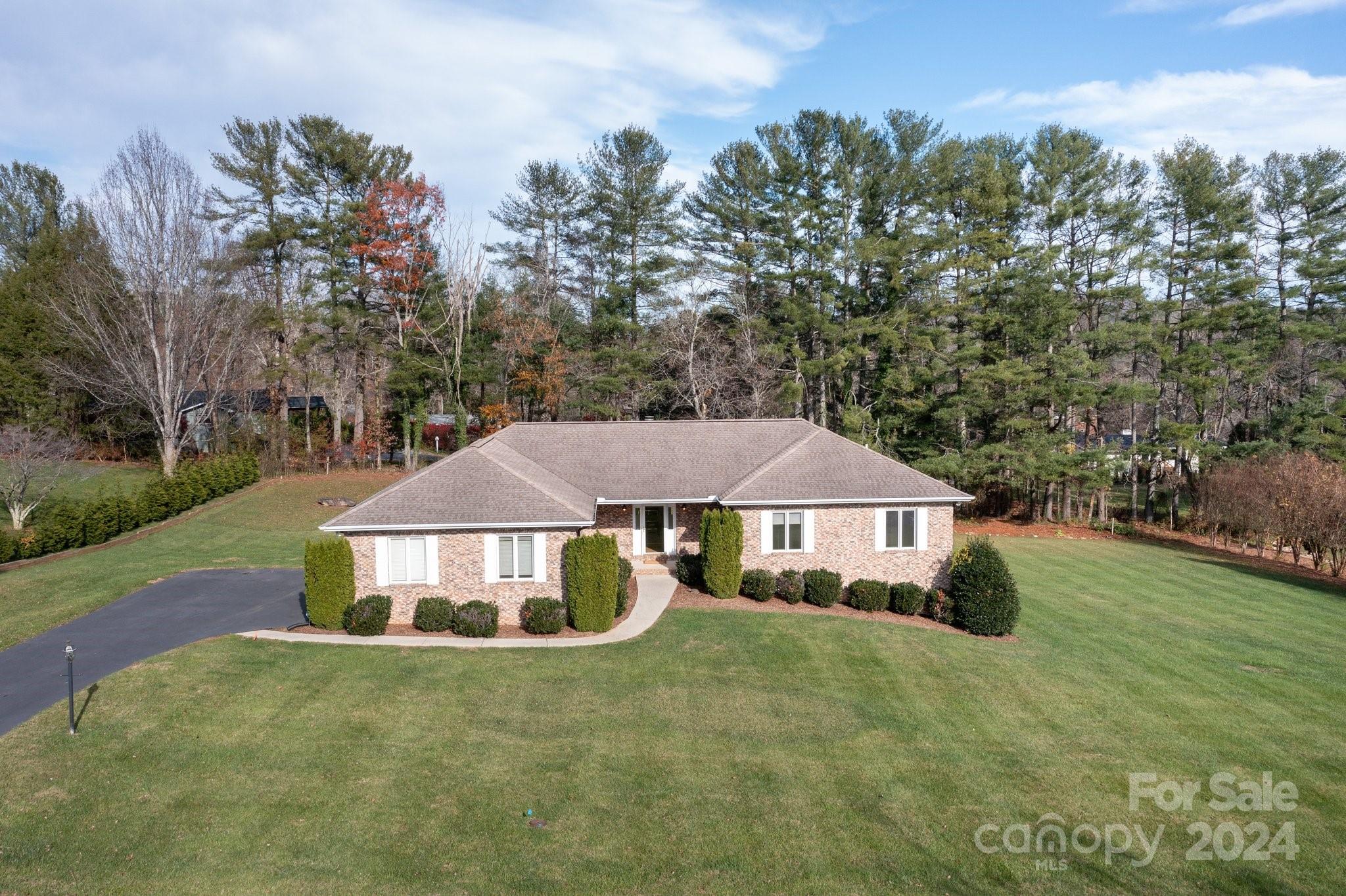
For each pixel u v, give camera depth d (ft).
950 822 41.73
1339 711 58.29
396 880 35.17
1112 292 143.23
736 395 169.99
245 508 127.65
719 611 76.79
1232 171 141.18
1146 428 199.82
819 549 84.33
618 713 53.42
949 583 85.20
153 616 70.64
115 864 35.27
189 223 134.51
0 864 34.60
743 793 43.80
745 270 159.43
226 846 37.09
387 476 155.74
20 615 69.36
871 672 62.75
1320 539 106.93
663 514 93.71
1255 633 79.20
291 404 190.19
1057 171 142.31
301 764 44.98
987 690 60.34
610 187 163.63
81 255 154.61
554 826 40.01
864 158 157.69
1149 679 64.44
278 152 155.53
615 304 167.12
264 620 70.18
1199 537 139.23
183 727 48.26
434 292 168.14
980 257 144.56
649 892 34.94
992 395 148.97
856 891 35.50
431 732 49.57
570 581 70.23
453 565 72.28
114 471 148.87
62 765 43.01
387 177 162.20
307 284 167.53
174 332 134.82
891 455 154.71
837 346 159.53
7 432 107.65
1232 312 141.28
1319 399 140.36
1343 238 140.46
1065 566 111.96
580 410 177.06
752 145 160.35
